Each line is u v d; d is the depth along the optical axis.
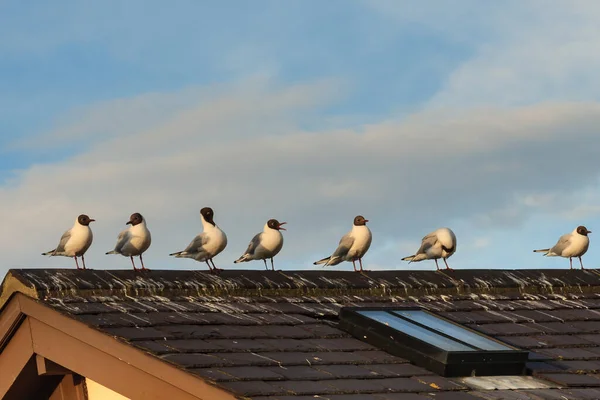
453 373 12.20
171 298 13.61
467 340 13.13
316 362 11.64
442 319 14.33
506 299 16.97
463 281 16.97
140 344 11.16
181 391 10.74
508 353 12.68
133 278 13.64
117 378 11.41
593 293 18.33
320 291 15.34
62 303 12.34
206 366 10.73
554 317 16.06
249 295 14.52
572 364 13.51
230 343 11.84
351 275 16.27
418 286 16.42
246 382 10.47
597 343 14.78
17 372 12.63
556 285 17.94
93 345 11.56
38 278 12.68
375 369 11.86
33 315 12.24
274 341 12.29
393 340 12.71
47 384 13.30
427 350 12.31
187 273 14.48
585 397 12.04
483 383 12.10
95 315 12.05
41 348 12.26
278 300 14.59
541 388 12.28
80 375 12.81
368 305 15.23
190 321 12.44
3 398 12.95
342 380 11.16
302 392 10.42
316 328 13.28
